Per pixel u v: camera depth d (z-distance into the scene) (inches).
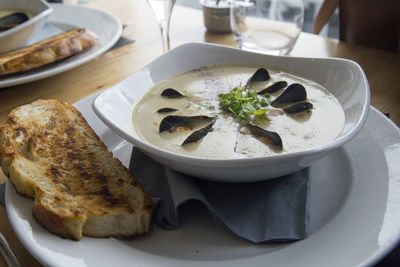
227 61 15.6
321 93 13.4
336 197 10.6
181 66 15.2
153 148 9.5
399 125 13.7
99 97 11.8
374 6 20.5
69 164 11.2
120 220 9.5
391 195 9.9
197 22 23.9
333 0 23.5
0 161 11.2
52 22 23.5
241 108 12.4
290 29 18.7
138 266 8.6
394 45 21.1
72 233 9.0
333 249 8.8
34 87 17.8
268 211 10.0
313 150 8.9
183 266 8.7
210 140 11.5
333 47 19.8
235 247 9.4
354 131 9.8
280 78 14.5
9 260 9.4
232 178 10.1
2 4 24.1
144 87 13.9
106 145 13.2
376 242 8.7
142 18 24.8
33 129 12.4
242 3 18.6
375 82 16.5
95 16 23.3
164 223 10.1
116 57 20.2
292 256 8.8
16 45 20.3
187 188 10.1
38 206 9.1
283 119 12.2
